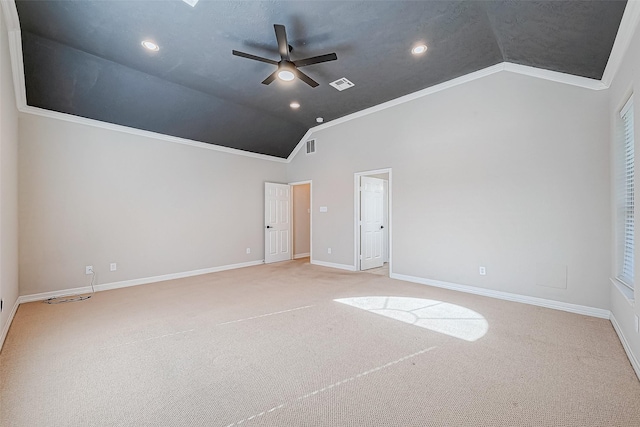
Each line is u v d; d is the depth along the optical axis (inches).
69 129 163.9
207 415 65.9
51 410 67.3
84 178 168.7
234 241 241.0
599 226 126.1
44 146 156.0
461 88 165.5
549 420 63.5
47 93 147.9
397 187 196.4
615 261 116.5
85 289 168.1
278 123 232.1
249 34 121.3
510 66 148.1
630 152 109.3
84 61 138.1
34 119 152.9
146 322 121.4
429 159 179.8
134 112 175.8
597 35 100.8
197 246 217.8
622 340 99.4
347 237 230.5
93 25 114.3
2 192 104.9
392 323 119.5
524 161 144.9
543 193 139.6
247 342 102.7
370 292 165.0
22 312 134.0
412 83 171.8
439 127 175.0
